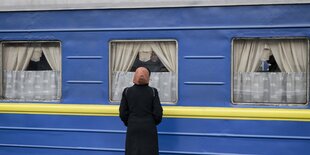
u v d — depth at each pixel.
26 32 6.88
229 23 6.24
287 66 6.21
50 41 6.84
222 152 6.30
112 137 6.62
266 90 6.28
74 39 6.73
